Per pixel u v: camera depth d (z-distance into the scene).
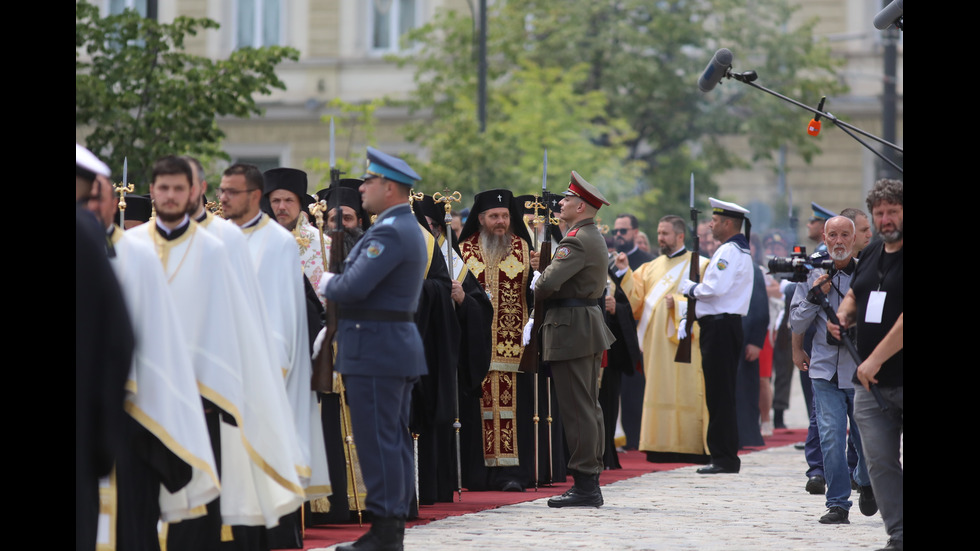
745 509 13.20
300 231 11.82
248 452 9.34
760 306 19.91
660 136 42.34
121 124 23.25
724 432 16.97
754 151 45.25
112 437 7.97
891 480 9.74
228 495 9.48
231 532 9.73
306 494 10.63
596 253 12.97
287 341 10.23
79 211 8.09
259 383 9.41
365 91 43.75
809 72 44.84
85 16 23.33
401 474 10.03
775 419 24.28
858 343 9.95
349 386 10.02
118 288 8.07
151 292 8.68
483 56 32.78
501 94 36.66
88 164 8.33
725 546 10.67
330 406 11.80
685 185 41.94
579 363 13.12
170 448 8.57
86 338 7.96
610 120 38.16
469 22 37.19
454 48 37.44
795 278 12.05
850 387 11.85
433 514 12.69
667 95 41.03
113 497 8.66
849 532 11.58
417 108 37.94
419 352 10.12
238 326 9.40
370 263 9.84
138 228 9.50
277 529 10.47
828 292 12.27
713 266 16.89
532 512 12.88
